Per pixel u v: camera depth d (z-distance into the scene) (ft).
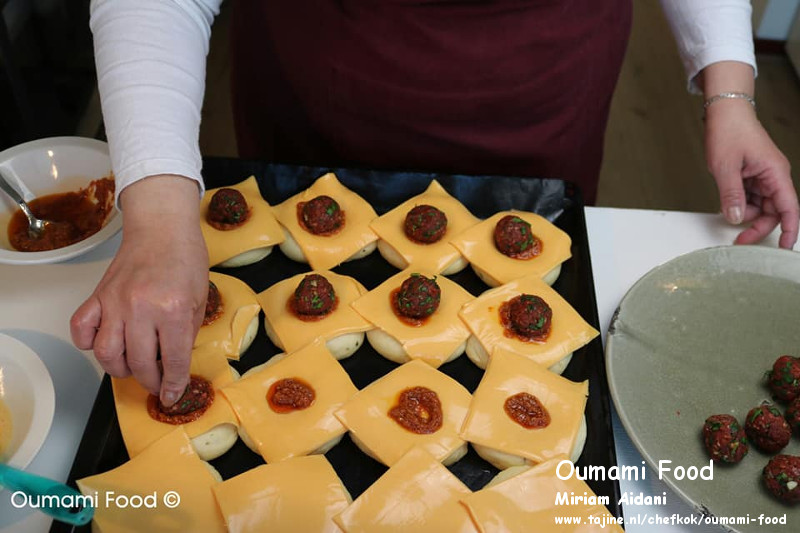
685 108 10.30
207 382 3.41
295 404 3.40
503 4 3.99
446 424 3.38
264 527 2.96
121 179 2.92
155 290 2.64
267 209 4.27
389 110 4.34
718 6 4.31
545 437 3.32
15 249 3.76
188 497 3.02
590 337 3.74
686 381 3.51
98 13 3.21
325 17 4.12
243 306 3.76
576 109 4.59
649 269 4.19
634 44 11.30
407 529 2.97
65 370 3.39
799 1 10.87
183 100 3.13
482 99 4.28
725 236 4.37
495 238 4.15
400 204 4.45
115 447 3.22
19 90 7.39
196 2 3.36
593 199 5.52
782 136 10.04
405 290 3.77
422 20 4.00
